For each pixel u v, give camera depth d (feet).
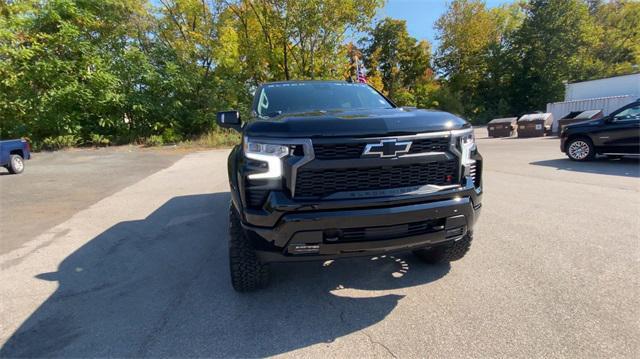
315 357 7.16
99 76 55.72
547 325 7.82
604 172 25.02
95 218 18.30
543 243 12.50
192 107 69.15
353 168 7.56
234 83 72.43
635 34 141.18
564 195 19.02
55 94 53.47
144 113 62.08
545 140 51.67
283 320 8.54
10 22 50.49
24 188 26.43
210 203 20.66
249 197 8.01
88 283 10.94
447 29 155.22
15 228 16.92
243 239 9.05
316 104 12.28
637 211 15.72
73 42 54.34
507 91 145.38
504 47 150.51
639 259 10.89
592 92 68.69
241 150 8.74
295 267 11.50
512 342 7.32
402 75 156.66
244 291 9.89
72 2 55.42
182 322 8.60
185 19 69.97
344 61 79.36
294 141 7.46
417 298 9.28
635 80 63.31
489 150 41.93
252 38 77.71
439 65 163.73
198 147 58.13
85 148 56.54
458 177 8.35
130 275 11.44
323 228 7.51
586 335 7.40
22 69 52.49
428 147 8.00
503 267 10.77
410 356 7.07
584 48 130.82
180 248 13.74
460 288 9.67
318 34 73.46
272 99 12.66
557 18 127.65
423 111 9.09
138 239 14.94
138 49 62.64
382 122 7.75
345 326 8.20
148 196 23.18
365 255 8.15
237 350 7.48
